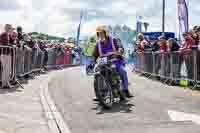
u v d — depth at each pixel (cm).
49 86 1007
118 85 700
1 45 882
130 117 591
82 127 523
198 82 919
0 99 743
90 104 718
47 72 1537
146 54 1358
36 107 673
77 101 754
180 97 805
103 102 644
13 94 816
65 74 1471
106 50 679
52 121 558
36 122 549
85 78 1292
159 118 581
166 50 1150
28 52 1176
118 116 600
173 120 565
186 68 984
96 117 593
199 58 908
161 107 679
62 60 1989
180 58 1016
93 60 700
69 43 2409
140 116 598
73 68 1994
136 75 1434
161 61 1164
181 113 620
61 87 993
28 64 1188
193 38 973
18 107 666
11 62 922
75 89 954
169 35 1717
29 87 954
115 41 698
